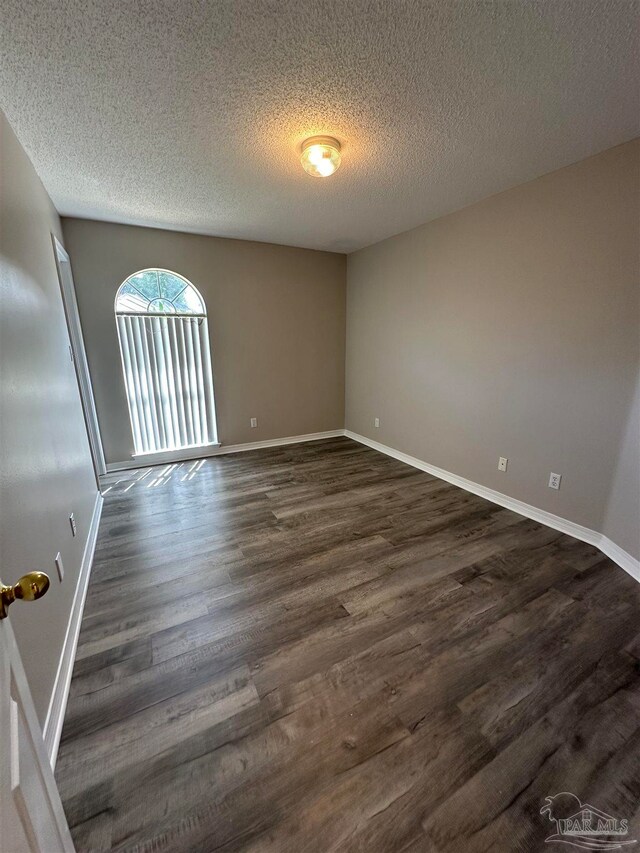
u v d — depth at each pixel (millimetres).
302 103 1695
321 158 2023
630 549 2133
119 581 2068
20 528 1225
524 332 2705
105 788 1104
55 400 1965
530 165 2314
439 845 985
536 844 990
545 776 1140
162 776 1136
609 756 1196
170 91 1594
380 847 980
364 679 1467
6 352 1320
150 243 3596
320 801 1076
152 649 1611
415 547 2395
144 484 3457
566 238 2371
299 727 1283
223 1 1178
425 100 1683
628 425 2162
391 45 1359
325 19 1247
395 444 4254
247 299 4199
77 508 2154
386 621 1769
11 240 1587
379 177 2467
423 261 3531
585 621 1768
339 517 2807
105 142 1980
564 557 2281
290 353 4613
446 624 1748
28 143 1935
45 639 1307
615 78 1538
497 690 1420
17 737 604
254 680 1462
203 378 4137
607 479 2312
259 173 2379
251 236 3898
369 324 4453
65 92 1577
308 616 1803
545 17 1248
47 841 672
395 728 1279
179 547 2406
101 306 3479
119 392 3695
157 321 3779
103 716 1321
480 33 1312
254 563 2229
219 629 1725
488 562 2232
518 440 2846
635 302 2090
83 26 1242
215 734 1259
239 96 1639
